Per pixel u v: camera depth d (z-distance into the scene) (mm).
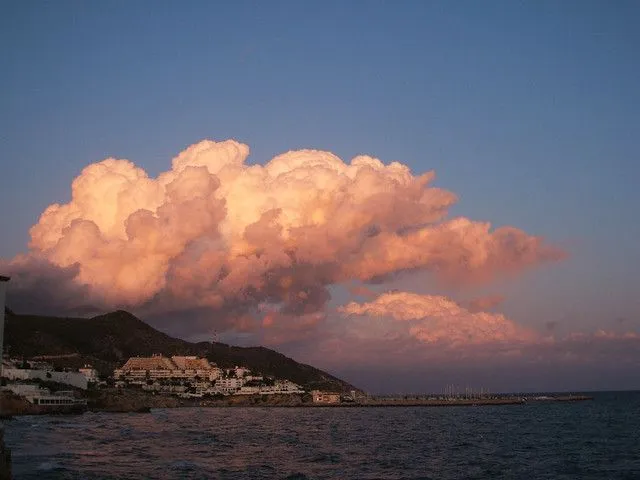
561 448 155125
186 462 121250
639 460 127125
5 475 75375
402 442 177750
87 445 154000
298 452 145875
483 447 160125
